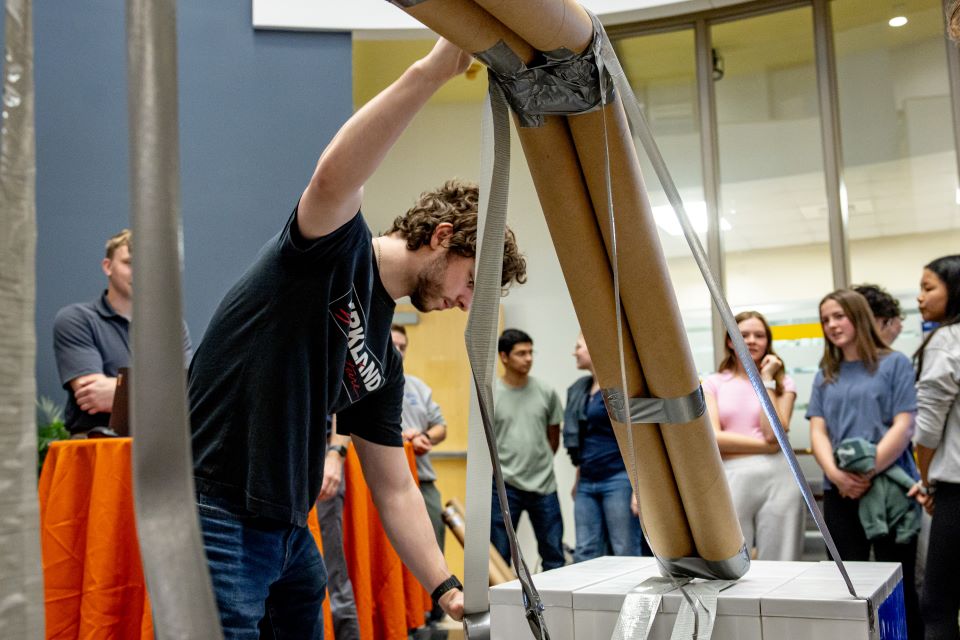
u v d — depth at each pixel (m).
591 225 0.75
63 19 3.94
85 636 1.66
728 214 4.45
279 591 1.19
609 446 3.34
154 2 0.29
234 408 1.02
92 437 1.91
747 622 0.86
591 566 1.14
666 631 0.89
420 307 1.27
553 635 0.94
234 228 4.09
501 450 3.89
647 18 4.50
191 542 0.28
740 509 2.80
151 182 0.28
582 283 0.77
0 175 0.29
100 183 3.90
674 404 0.83
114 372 2.76
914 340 4.09
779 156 4.38
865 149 4.25
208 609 0.28
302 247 0.99
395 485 1.33
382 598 2.96
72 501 1.72
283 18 4.23
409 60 4.79
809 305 4.27
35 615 0.27
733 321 0.73
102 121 3.94
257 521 1.03
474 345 0.60
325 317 1.04
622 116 0.69
